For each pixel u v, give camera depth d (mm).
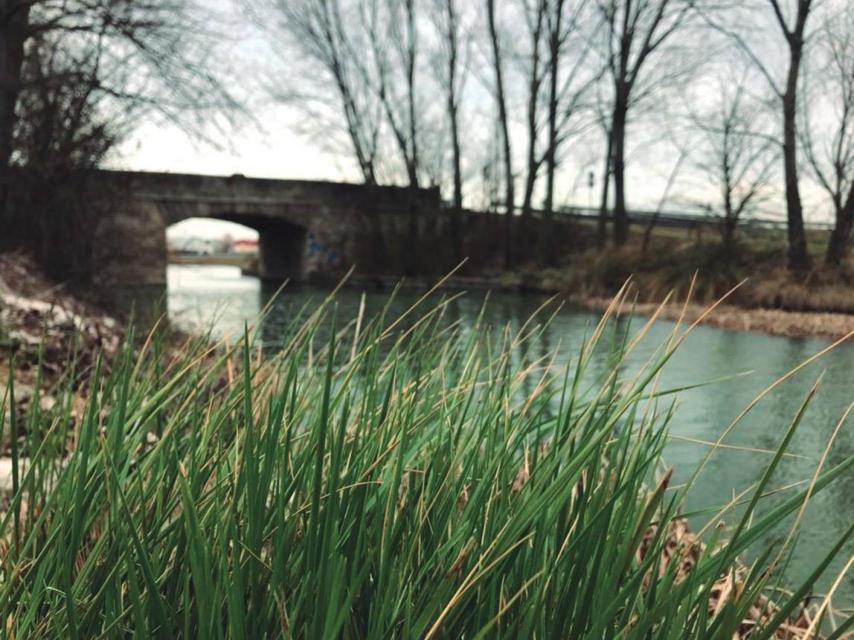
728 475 3994
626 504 1005
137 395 1489
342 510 1016
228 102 11648
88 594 969
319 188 32719
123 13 10781
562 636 941
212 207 30516
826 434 4859
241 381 1264
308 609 873
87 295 10031
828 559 799
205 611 841
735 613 866
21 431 2455
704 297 15008
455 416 1471
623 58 22391
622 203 22406
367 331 1425
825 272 15273
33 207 11180
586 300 17219
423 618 845
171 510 1105
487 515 1053
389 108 29453
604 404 1180
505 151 26453
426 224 29328
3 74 10625
